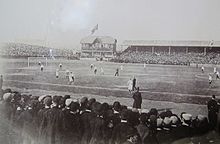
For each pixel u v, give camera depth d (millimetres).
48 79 61594
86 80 59000
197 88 54219
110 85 57656
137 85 56375
